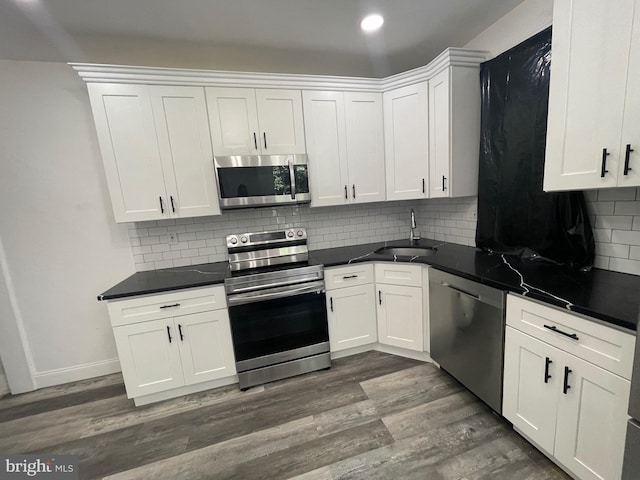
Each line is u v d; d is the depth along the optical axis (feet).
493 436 5.29
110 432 6.05
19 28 5.75
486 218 7.31
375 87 8.23
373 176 8.57
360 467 4.86
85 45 6.57
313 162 8.00
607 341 3.50
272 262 7.97
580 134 4.21
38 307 7.68
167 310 6.55
